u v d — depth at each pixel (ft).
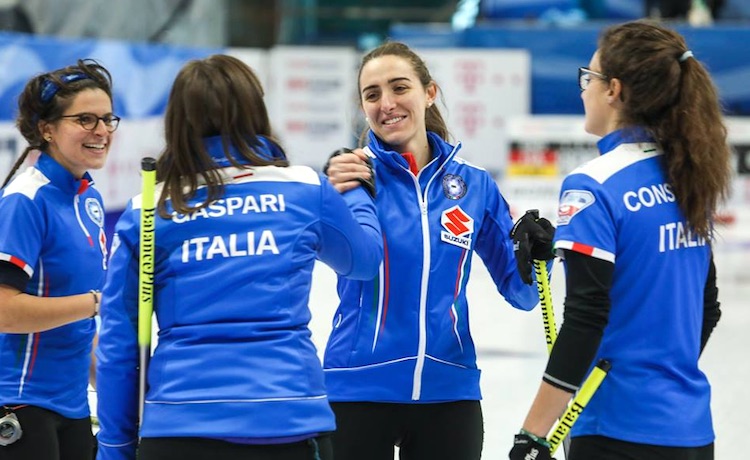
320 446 20.25
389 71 25.66
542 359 56.65
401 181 25.59
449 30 103.50
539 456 20.48
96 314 25.38
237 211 20.13
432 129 27.71
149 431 19.44
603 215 20.18
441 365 25.25
